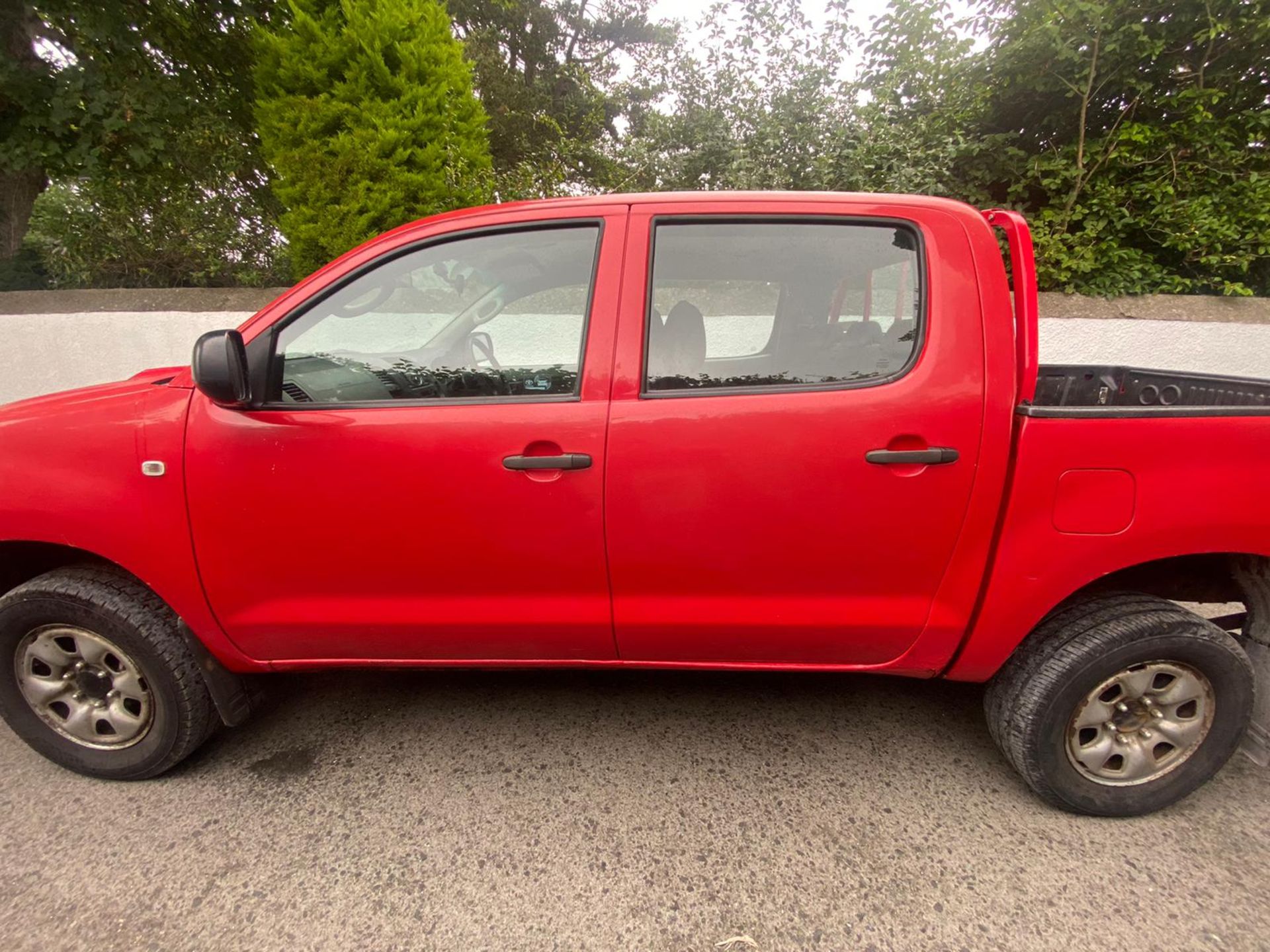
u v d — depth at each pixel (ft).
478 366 6.53
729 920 5.57
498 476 6.17
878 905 5.69
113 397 6.63
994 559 6.08
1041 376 10.06
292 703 8.57
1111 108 19.24
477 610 6.57
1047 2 17.35
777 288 6.88
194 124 22.27
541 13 56.59
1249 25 17.02
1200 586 6.93
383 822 6.59
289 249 19.75
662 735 7.95
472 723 8.18
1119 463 5.81
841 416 6.01
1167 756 6.48
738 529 6.19
